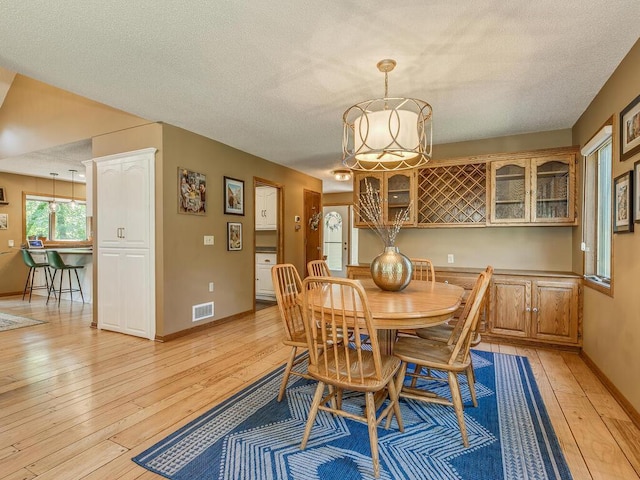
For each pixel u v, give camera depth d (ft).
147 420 6.75
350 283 5.24
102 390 8.05
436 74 8.20
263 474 5.25
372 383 5.42
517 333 11.39
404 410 7.30
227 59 7.59
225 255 14.55
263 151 15.57
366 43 6.94
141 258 12.12
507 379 8.80
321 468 5.40
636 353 6.73
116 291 12.78
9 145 16.51
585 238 10.46
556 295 10.89
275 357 10.34
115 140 12.85
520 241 12.83
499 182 12.30
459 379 8.78
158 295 11.81
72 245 23.62
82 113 13.74
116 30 6.56
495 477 5.19
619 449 5.84
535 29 6.43
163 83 8.79
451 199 13.10
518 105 10.06
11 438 6.11
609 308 8.23
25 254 18.84
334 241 28.04
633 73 7.01
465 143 13.57
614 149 8.03
